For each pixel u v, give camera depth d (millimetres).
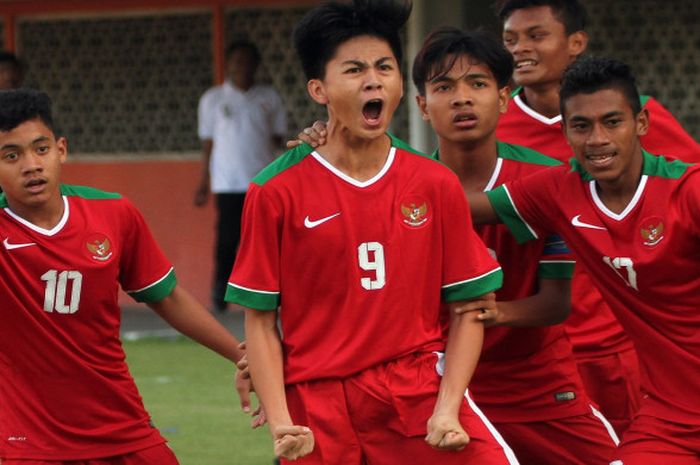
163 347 29188
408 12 11641
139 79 34906
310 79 11812
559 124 15117
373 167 11734
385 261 11594
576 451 13984
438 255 11797
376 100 11422
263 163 31688
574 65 12391
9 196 12867
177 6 34062
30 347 12938
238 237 31859
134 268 13523
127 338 30453
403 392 11555
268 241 11633
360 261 11578
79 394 13055
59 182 13008
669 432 12484
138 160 34938
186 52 34375
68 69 35406
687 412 12461
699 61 30266
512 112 15414
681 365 12461
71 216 12984
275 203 11602
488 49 12867
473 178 13500
